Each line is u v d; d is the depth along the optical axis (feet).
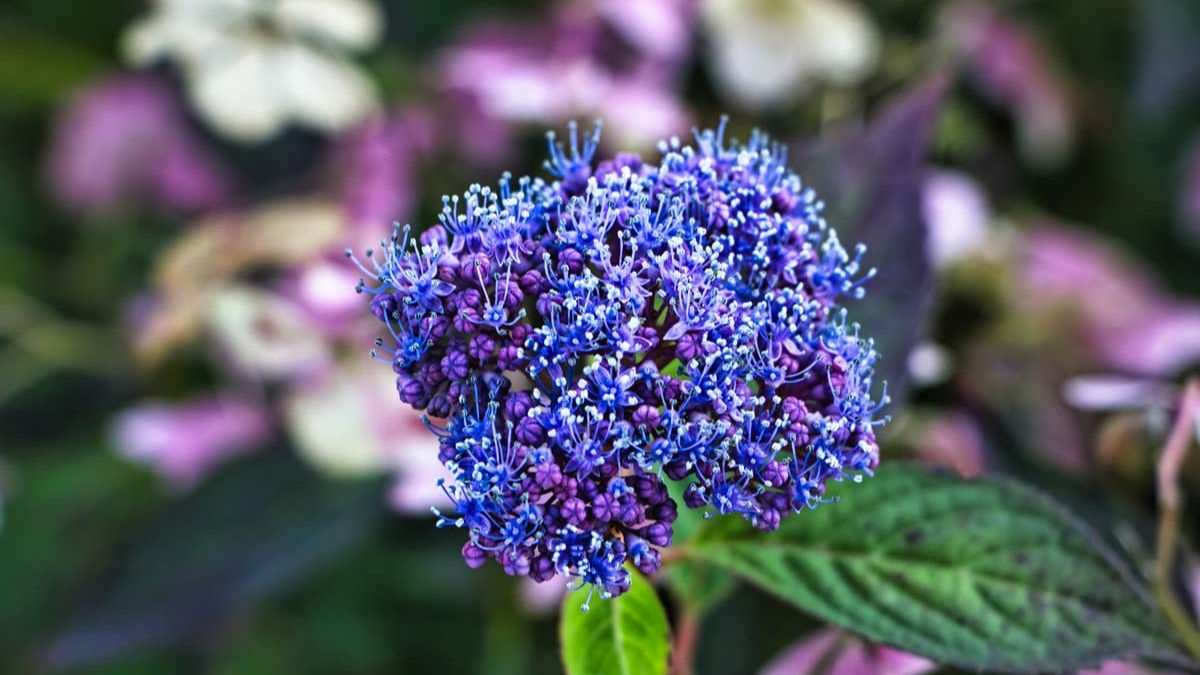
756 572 1.48
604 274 1.36
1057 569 1.45
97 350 2.42
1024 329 2.03
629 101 2.05
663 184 1.39
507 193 1.40
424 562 2.22
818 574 1.48
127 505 2.47
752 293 1.38
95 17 2.86
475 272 1.36
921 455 1.70
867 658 1.59
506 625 2.01
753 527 1.49
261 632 2.32
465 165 2.26
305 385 1.93
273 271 2.09
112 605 1.92
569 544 1.34
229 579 1.93
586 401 1.34
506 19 2.32
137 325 2.30
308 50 2.31
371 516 1.95
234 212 2.46
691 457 1.34
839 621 1.46
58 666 1.91
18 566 2.38
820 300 1.41
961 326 2.04
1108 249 2.41
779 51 2.16
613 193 1.37
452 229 1.38
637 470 1.35
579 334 1.33
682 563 1.53
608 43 2.14
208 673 2.28
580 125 2.05
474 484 1.33
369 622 2.35
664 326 1.36
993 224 2.25
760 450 1.34
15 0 2.88
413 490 1.78
